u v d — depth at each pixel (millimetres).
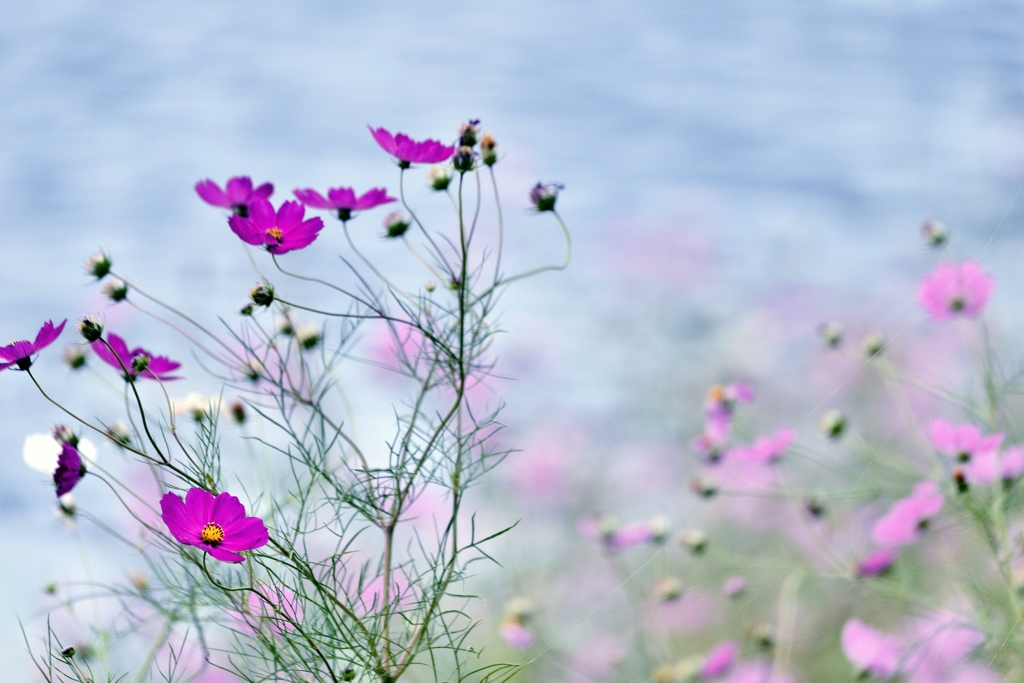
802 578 3191
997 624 3002
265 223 2939
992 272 3025
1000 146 3469
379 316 2977
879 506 3230
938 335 3094
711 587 3305
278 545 2895
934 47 6285
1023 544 3014
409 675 3002
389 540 2928
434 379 3096
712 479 3486
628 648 3320
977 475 3064
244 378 3039
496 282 3020
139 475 3506
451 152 3010
